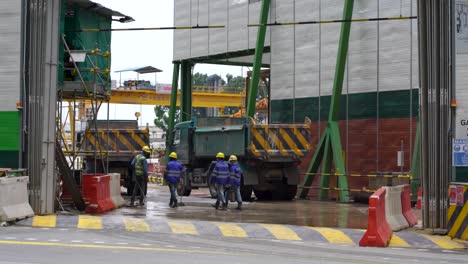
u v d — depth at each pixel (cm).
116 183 2561
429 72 1858
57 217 1995
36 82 2047
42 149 2050
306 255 1427
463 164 1820
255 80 3553
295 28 3478
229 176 2541
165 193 3591
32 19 2045
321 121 3322
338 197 3123
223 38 4016
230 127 3033
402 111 2998
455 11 1825
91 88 2341
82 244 1511
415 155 2825
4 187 1875
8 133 2042
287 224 2008
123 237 1686
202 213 2347
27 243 1504
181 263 1230
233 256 1362
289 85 3516
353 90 3203
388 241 1686
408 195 2088
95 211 2280
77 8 2436
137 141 3425
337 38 3256
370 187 2956
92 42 2516
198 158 3256
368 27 3138
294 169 3061
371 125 3123
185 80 4422
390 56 3048
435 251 1579
